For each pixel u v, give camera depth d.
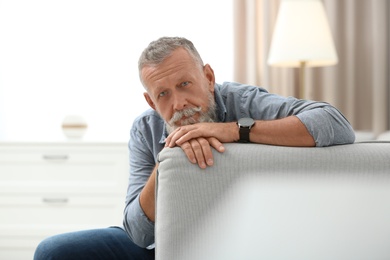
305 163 0.97
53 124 3.60
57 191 3.01
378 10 3.42
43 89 3.58
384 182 0.97
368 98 3.54
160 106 1.33
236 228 0.98
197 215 0.98
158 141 1.51
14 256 3.05
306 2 3.01
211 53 3.57
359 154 0.98
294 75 3.56
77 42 3.58
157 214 1.01
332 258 0.99
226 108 1.48
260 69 3.55
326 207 0.97
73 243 1.46
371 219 0.98
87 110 3.61
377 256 0.99
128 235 1.47
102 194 3.01
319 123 1.08
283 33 3.03
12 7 3.53
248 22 3.46
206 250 0.99
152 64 1.30
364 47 3.53
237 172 0.97
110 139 3.11
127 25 3.57
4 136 3.54
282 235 0.98
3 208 3.02
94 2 3.57
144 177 1.52
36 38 3.55
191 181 0.97
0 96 3.53
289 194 0.97
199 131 1.05
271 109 1.38
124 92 3.61
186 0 3.56
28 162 3.01
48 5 3.55
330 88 3.49
